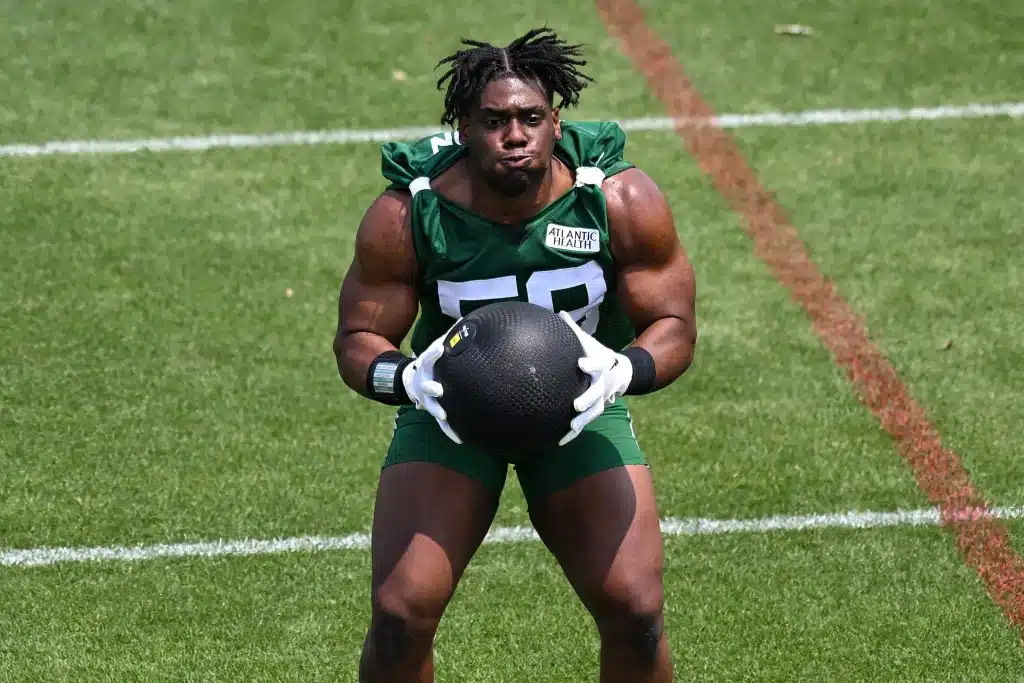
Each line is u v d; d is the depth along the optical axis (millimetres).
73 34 36562
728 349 24469
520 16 37844
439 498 13773
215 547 19438
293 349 24469
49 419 22406
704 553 19297
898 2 38656
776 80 34688
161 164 30797
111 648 17500
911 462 21344
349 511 20266
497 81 13266
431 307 14508
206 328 25000
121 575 18875
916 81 34594
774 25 37500
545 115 13438
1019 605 18172
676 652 17391
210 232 28172
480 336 12992
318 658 17312
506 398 12734
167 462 21375
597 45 36375
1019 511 20156
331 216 28875
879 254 27500
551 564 19094
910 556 19172
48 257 27109
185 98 33656
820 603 18250
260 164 30891
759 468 21203
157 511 20219
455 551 13727
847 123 32719
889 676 16922
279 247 27703
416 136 32094
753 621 17938
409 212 13961
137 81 34344
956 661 17156
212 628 17875
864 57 35781
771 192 29844
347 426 22359
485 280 13984
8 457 21438
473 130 13438
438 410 13047
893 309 25625
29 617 18031
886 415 22562
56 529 19812
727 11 38281
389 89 34156
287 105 33406
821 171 30672
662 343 13961
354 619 18031
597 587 13586
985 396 23047
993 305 25719
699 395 23156
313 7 38219
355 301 14180
